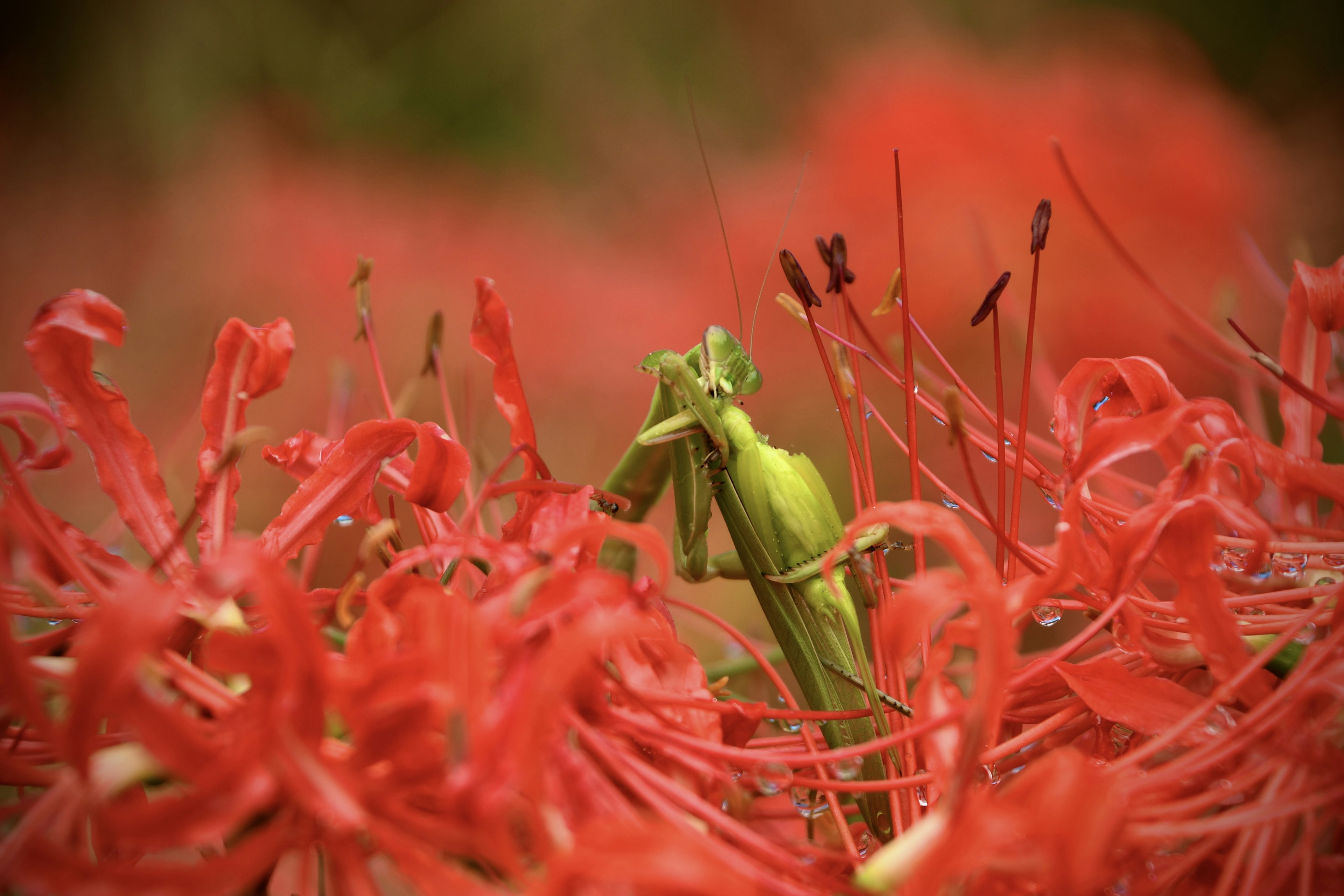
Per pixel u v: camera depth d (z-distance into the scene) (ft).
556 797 1.60
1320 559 1.73
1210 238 3.99
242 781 1.57
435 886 1.58
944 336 3.78
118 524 1.91
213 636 1.59
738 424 1.77
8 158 4.72
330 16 5.13
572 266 4.53
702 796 1.65
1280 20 5.23
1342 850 1.65
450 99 5.32
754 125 5.41
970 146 4.15
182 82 4.91
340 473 1.71
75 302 1.68
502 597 1.61
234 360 1.72
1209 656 1.66
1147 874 1.63
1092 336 3.78
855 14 5.42
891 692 1.73
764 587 1.77
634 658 1.66
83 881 1.57
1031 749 1.71
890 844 1.70
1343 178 4.57
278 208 4.26
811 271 4.18
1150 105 4.36
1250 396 1.90
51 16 4.96
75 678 1.56
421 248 4.36
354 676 1.58
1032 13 5.29
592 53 5.47
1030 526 2.97
